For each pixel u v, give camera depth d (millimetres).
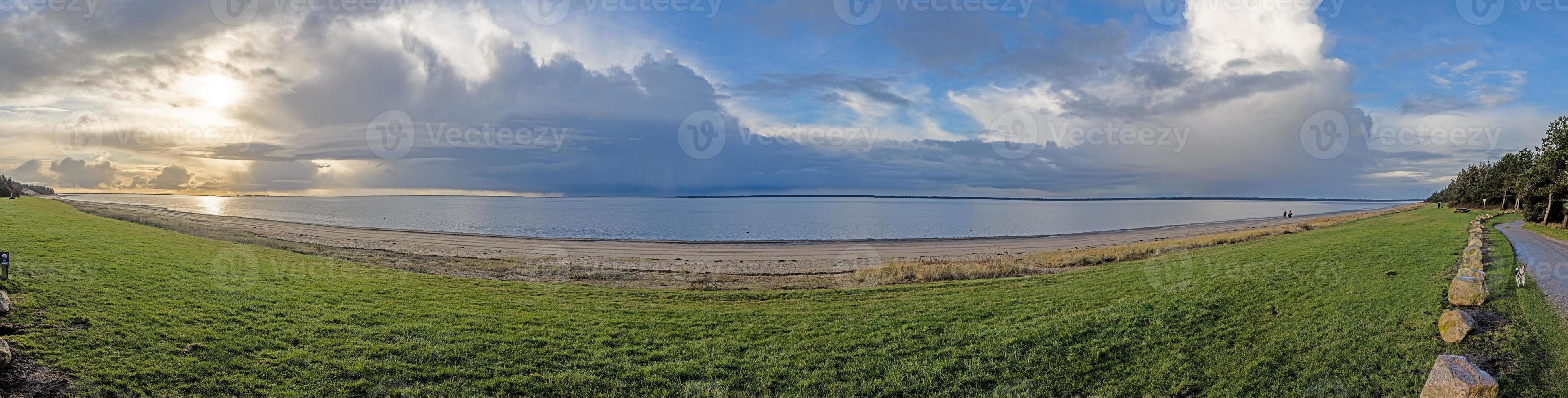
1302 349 11328
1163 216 146875
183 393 8977
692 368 11117
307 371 10125
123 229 30062
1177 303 15500
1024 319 14664
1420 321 12023
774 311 16188
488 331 13141
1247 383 9969
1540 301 13367
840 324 14531
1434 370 8500
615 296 18594
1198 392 9828
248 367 10078
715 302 17891
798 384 10414
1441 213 65188
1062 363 11273
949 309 16266
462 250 40156
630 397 9805
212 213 101750
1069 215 149000
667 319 15055
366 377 10031
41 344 9898
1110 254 35031
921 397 9898
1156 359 11328
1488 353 9969
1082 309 15492
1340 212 171375
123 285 14320
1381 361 10258
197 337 11203
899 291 19828
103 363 9578
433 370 10531
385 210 162500
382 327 12992
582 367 11086
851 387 10289
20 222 26578
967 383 10438
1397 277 17188
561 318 14812
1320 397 9219
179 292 14359
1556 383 8727
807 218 130500
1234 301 15617
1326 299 15023
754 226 95625
